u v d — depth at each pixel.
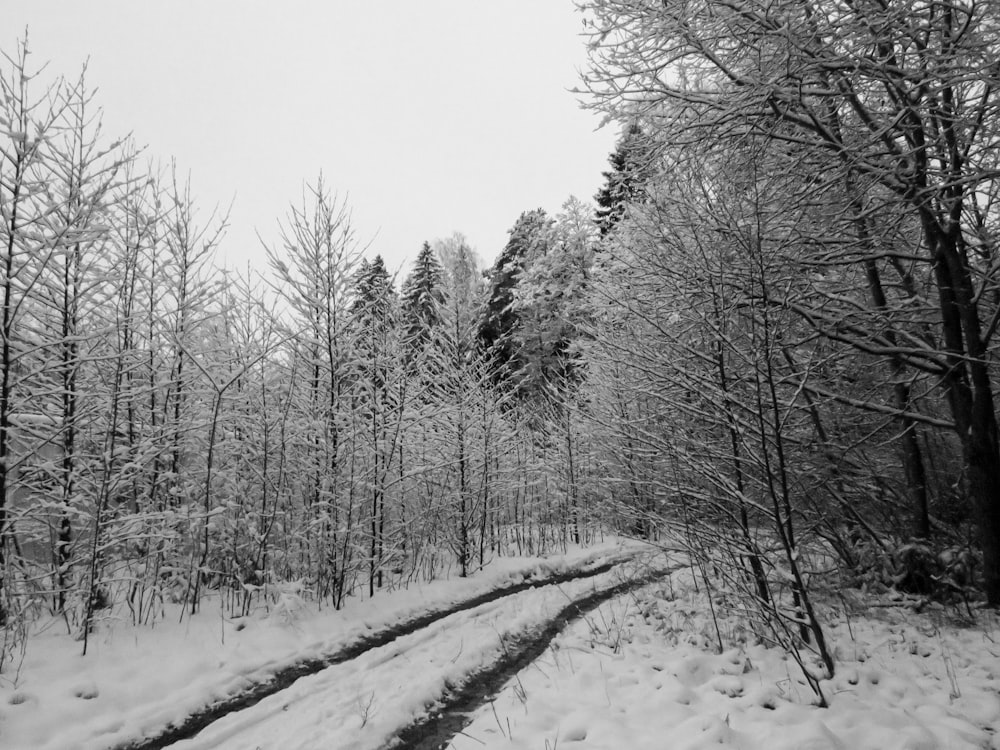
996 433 6.47
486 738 4.31
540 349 24.25
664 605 8.22
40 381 6.73
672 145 6.86
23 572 6.09
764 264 5.86
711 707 4.66
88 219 6.77
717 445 6.73
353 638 7.10
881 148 6.45
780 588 6.55
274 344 8.67
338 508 8.77
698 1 6.18
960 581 6.59
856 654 5.56
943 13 5.77
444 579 10.56
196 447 8.62
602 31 6.64
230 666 5.82
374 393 9.60
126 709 4.86
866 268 8.32
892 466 9.00
